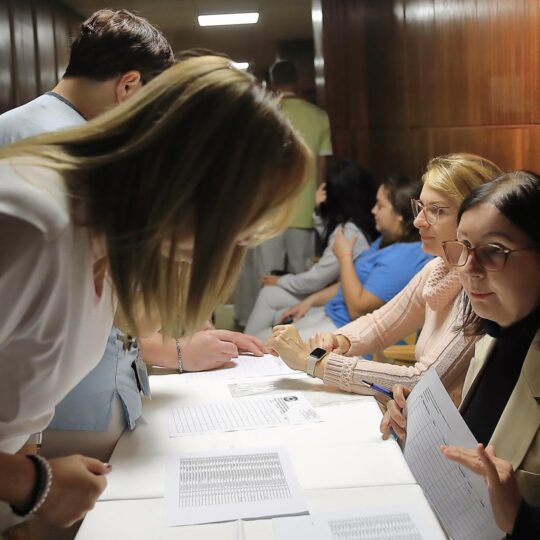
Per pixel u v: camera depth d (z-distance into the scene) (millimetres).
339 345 1911
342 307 3004
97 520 1062
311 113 4832
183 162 844
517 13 2285
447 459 1136
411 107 3914
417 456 1227
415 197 2578
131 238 860
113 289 917
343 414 1494
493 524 1033
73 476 890
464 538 1083
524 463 1115
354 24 5164
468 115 2857
